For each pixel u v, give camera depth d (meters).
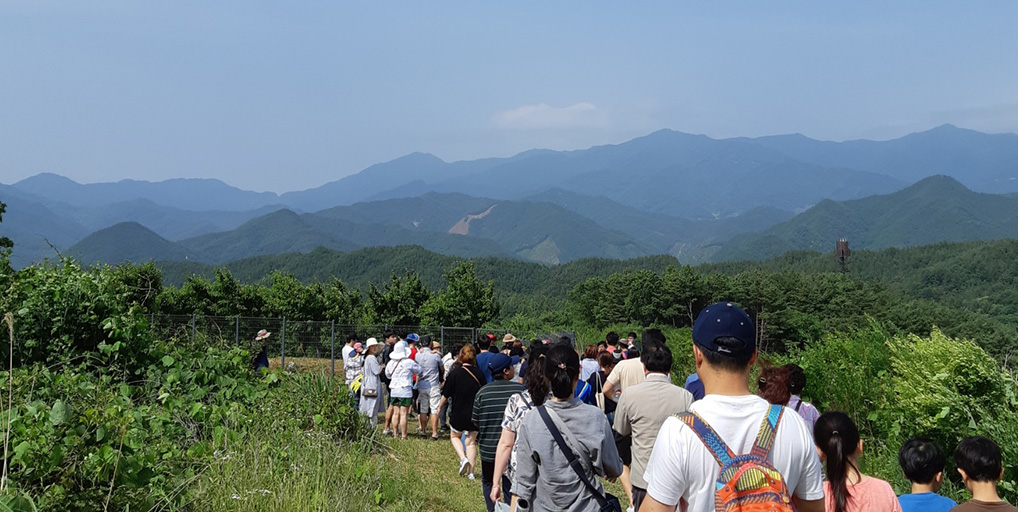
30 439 5.71
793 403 6.41
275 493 7.29
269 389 12.06
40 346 10.32
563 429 5.04
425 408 15.23
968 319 78.44
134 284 32.62
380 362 16.92
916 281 171.38
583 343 35.91
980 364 8.98
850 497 4.87
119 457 5.90
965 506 5.10
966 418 8.84
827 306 84.12
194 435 8.70
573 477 5.00
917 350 9.71
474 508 9.30
